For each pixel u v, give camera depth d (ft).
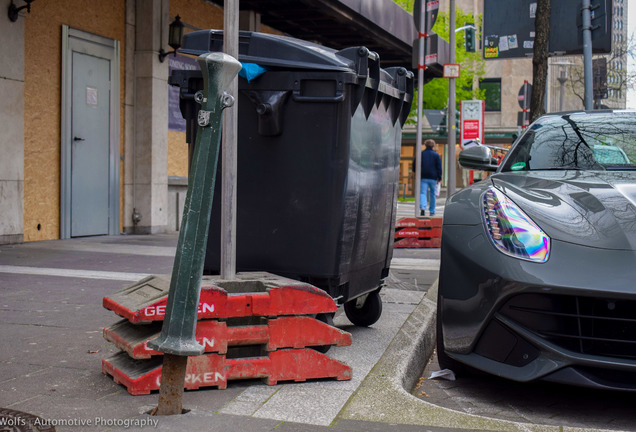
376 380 10.41
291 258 12.39
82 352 11.81
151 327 10.18
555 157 13.93
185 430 8.05
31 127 31.14
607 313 9.66
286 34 51.98
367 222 13.42
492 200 11.38
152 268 23.22
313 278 12.42
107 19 35.60
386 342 13.15
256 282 10.87
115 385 9.92
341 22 47.39
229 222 11.13
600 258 9.77
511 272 10.04
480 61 123.95
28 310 15.49
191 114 12.62
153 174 37.65
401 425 8.57
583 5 42.73
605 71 81.82
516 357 10.14
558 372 9.74
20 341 12.55
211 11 44.93
